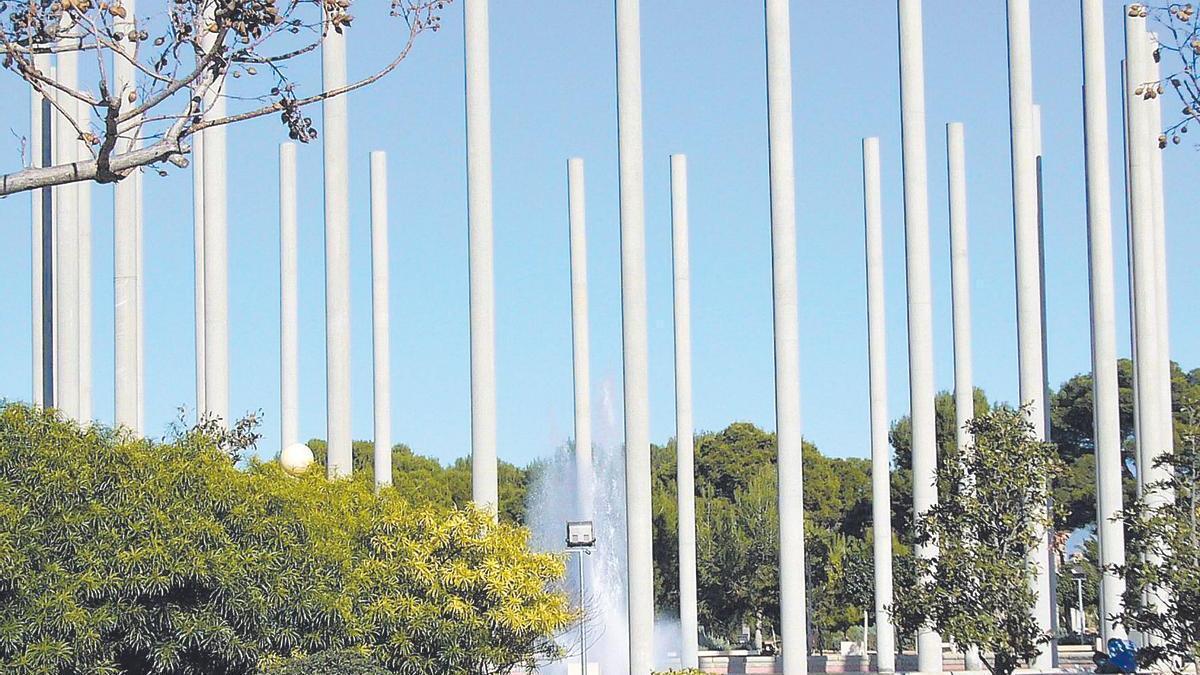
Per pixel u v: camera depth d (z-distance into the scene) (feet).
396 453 240.12
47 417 58.23
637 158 86.07
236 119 42.19
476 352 86.33
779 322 90.68
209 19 43.83
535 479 189.47
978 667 114.21
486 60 87.10
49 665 53.16
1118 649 90.27
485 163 86.69
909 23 102.89
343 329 89.86
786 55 90.43
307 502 62.85
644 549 84.99
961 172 118.62
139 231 120.78
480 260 86.53
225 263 96.53
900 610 77.66
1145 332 97.86
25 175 41.22
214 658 60.59
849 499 214.48
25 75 40.40
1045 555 106.32
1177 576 67.21
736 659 143.13
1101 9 103.24
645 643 84.94
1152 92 45.73
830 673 124.06
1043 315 119.24
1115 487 101.71
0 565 53.11
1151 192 98.84
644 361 85.81
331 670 57.52
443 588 67.72
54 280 101.96
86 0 40.19
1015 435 78.74
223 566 56.65
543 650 74.49
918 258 104.88
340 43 90.27
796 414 90.48
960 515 77.87
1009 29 105.40
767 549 173.99
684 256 124.98
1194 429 72.59
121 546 55.31
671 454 228.02
